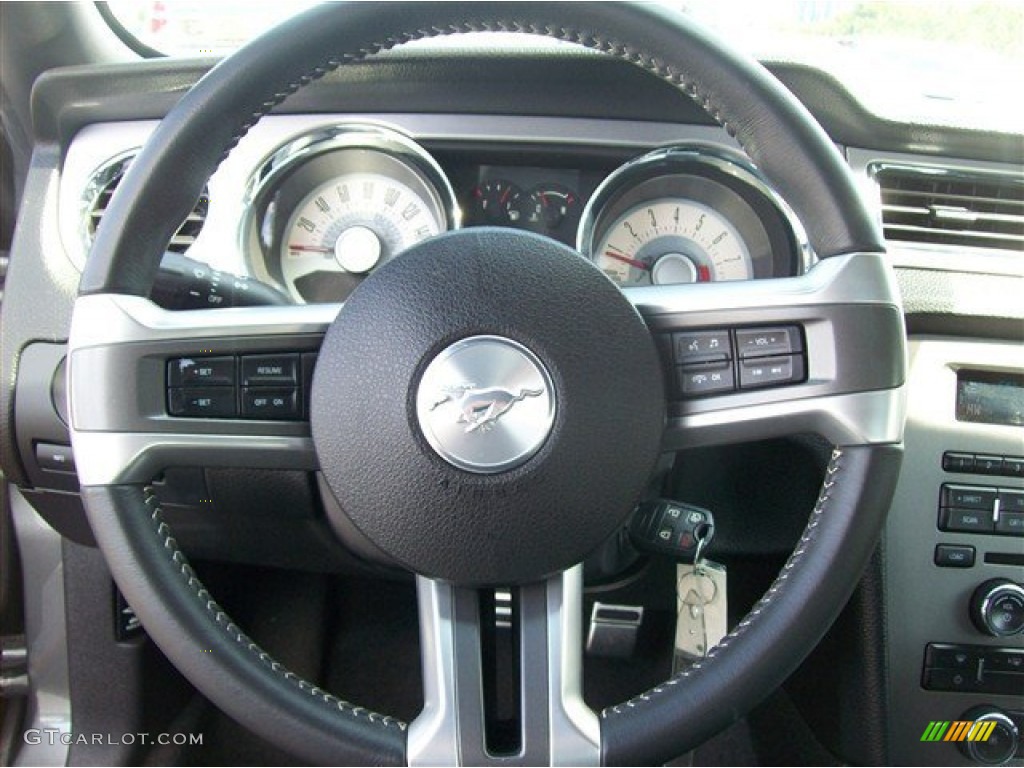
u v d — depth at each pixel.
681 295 0.71
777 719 1.36
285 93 0.71
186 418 0.71
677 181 1.06
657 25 0.69
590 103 1.07
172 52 1.25
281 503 0.99
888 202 1.10
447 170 1.13
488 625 0.75
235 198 1.07
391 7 0.68
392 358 0.66
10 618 1.31
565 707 0.69
